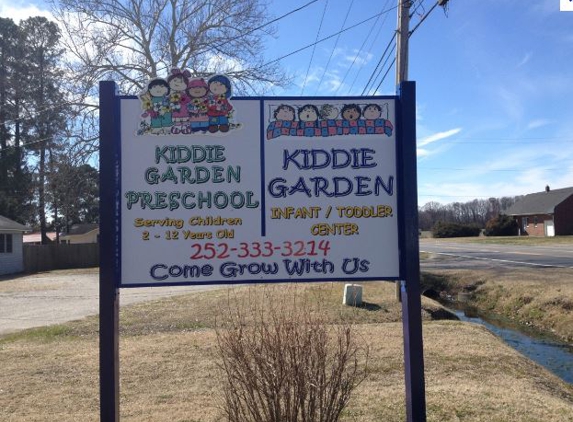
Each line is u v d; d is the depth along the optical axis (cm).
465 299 1788
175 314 1174
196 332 954
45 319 1260
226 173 419
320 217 422
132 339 895
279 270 418
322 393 365
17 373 681
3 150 4562
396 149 429
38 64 4300
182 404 544
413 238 417
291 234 421
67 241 5369
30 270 3266
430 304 1245
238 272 416
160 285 409
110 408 386
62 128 2850
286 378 359
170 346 810
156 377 647
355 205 425
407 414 415
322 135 426
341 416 492
